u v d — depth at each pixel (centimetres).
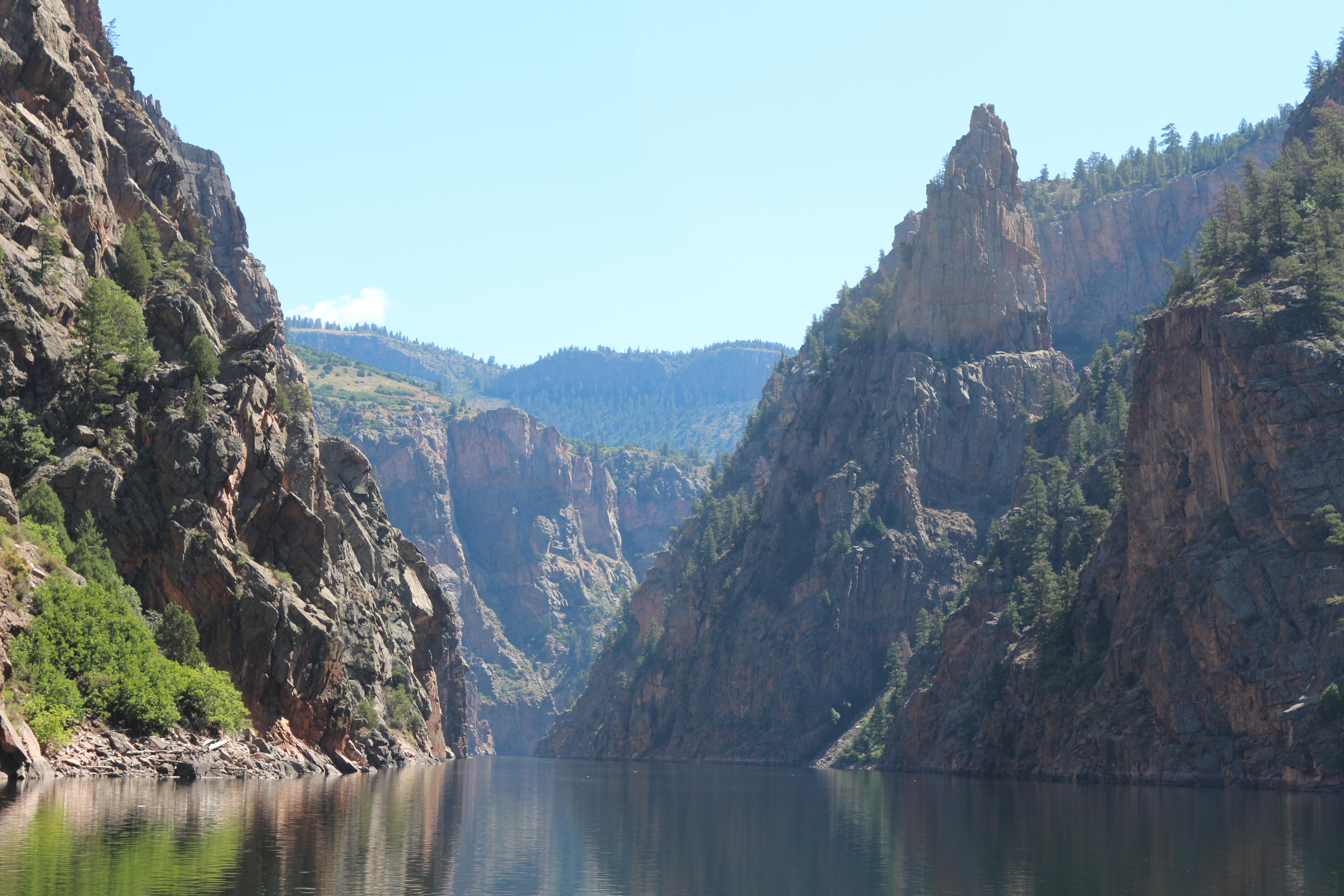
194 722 10206
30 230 11606
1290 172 19300
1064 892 5456
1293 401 14112
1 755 7756
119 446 11125
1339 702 12400
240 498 12150
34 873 4747
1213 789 12925
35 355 10988
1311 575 13350
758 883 5688
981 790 13538
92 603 9256
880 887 5594
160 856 5281
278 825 6781
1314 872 6109
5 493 9500
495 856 6331
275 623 11706
